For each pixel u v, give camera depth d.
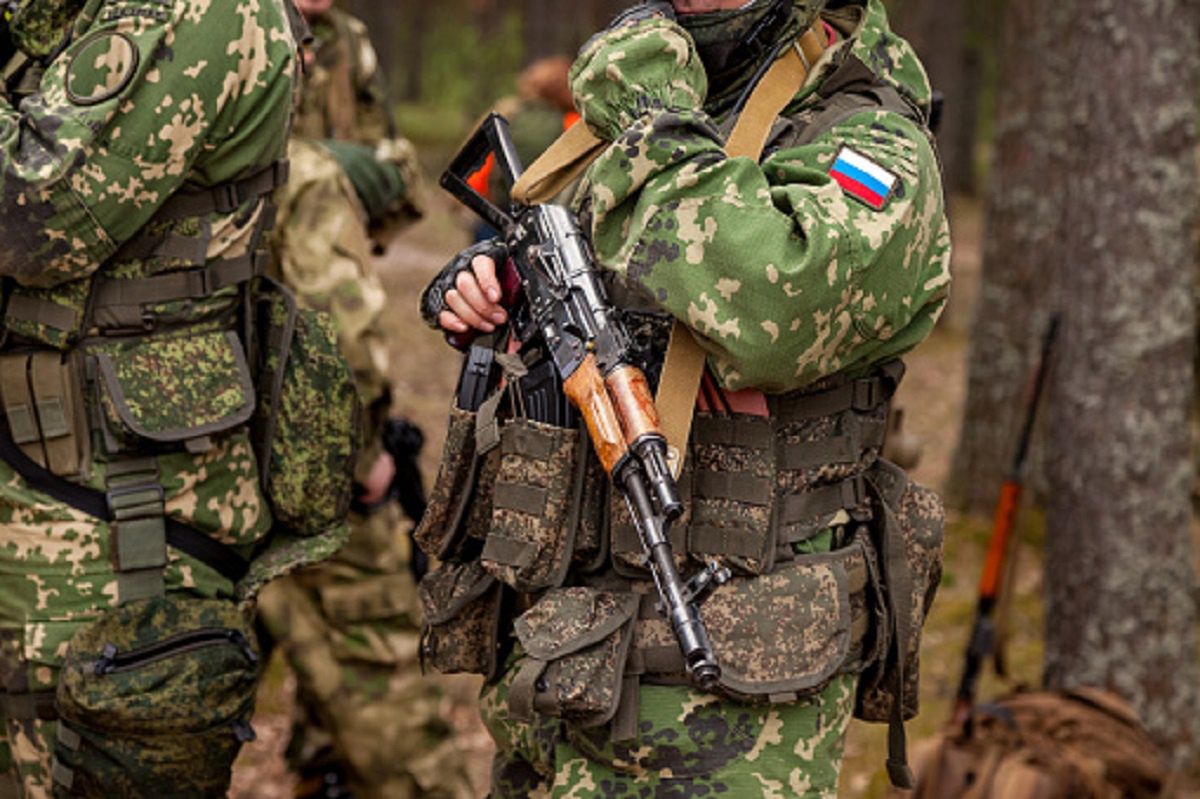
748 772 2.78
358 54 5.57
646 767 2.80
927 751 4.12
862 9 2.95
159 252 3.41
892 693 3.02
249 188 3.51
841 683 2.90
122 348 3.42
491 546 2.89
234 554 3.63
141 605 3.43
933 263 2.79
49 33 3.39
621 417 2.68
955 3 25.22
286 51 3.44
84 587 3.42
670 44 2.79
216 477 3.54
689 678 2.75
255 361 3.66
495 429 2.93
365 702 4.80
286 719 6.19
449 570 3.14
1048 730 4.20
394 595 4.80
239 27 3.32
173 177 3.29
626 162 2.68
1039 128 9.12
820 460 2.85
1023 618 7.62
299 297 4.47
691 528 2.79
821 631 2.77
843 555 2.88
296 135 5.41
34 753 3.50
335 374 3.69
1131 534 5.83
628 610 2.81
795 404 2.83
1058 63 9.10
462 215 10.73
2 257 3.23
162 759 3.42
